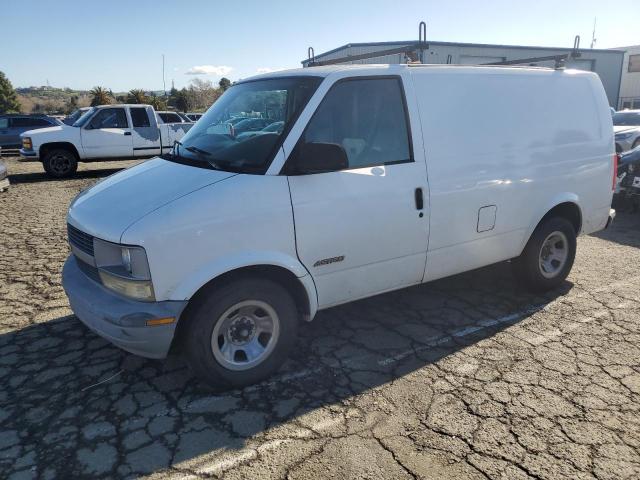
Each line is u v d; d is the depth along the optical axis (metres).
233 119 3.87
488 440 2.88
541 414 3.11
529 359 3.78
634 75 35.09
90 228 3.19
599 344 4.01
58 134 14.10
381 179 3.63
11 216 8.82
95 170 16.38
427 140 3.88
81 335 4.19
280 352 3.48
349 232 3.53
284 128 3.37
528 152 4.46
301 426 3.02
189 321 3.15
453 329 4.28
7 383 3.49
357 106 3.60
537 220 4.65
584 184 4.96
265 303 3.33
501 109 4.31
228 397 3.32
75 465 2.70
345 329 4.29
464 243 4.20
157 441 2.89
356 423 3.04
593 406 3.19
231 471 2.65
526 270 4.83
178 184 3.25
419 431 2.96
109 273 3.08
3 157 20.83
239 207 3.12
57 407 3.21
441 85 4.00
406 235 3.82
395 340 4.09
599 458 2.74
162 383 3.48
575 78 4.90
